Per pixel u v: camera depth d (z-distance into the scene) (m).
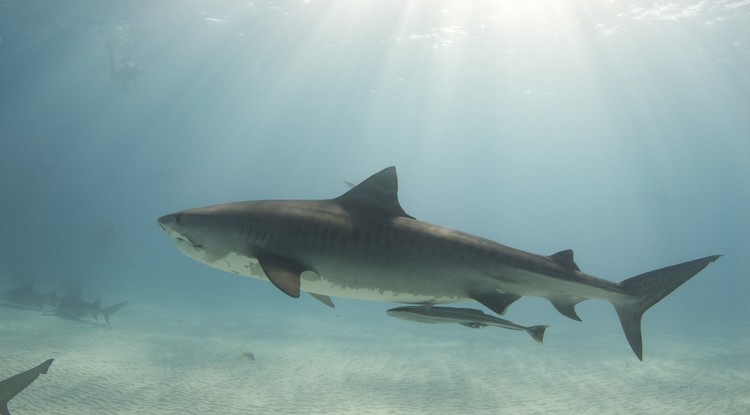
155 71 57.00
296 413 9.40
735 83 45.47
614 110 57.75
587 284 4.62
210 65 53.09
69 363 11.59
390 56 46.00
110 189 171.50
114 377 10.87
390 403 10.50
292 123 82.00
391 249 4.31
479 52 43.16
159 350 14.85
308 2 36.94
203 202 175.00
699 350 19.70
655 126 65.62
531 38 39.44
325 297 4.99
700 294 103.38
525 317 39.59
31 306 20.88
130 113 84.31
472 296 4.42
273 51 47.44
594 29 36.75
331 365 14.47
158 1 36.97
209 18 40.28
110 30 43.09
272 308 37.47
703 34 35.59
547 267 4.51
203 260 4.52
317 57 48.12
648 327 30.62
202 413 8.98
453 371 14.24
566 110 58.66
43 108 82.19
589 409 10.38
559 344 20.94
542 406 10.59
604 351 19.20
